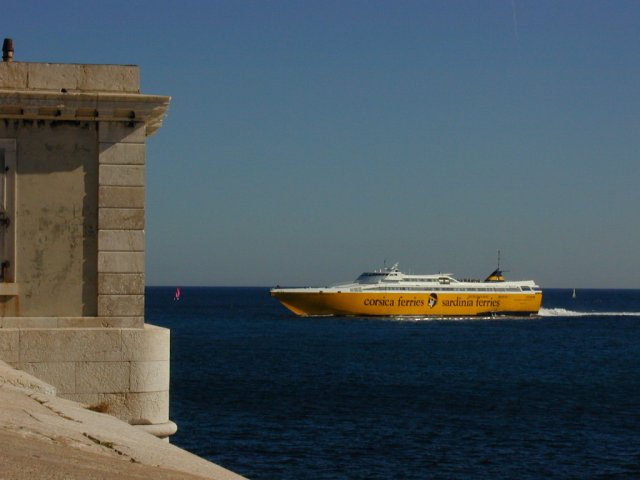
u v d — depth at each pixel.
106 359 19.86
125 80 20.73
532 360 103.12
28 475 9.55
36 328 19.92
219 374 81.75
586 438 48.66
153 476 11.29
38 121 20.25
